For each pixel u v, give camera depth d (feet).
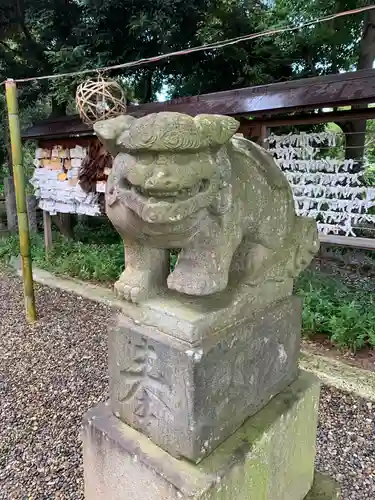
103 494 3.80
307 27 16.02
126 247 3.61
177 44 16.28
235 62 17.06
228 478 3.20
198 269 3.26
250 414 3.79
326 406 6.41
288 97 8.52
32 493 4.98
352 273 12.73
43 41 17.81
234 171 3.29
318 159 10.26
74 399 6.81
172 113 2.69
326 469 5.24
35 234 17.04
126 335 3.50
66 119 12.86
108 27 15.76
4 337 9.21
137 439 3.53
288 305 4.16
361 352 8.06
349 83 7.92
